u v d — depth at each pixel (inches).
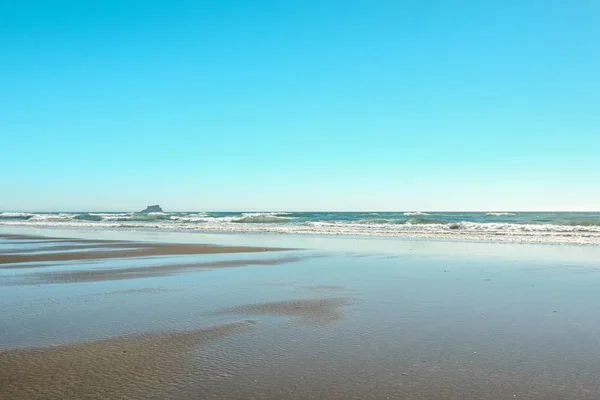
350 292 476.1
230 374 244.5
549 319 358.3
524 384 228.4
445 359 265.7
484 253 860.6
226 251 924.0
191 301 433.7
